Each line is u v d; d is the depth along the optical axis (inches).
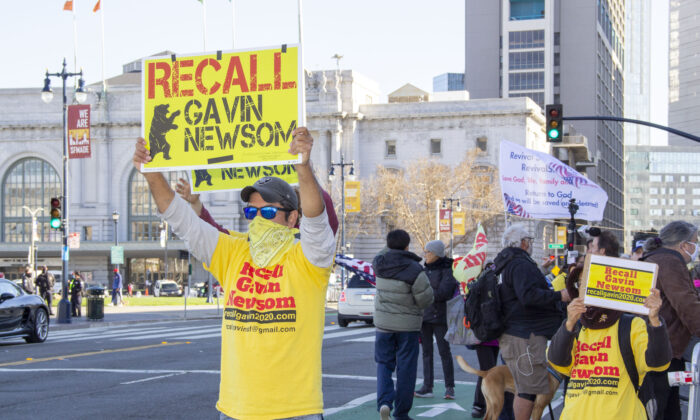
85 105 1251.2
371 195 3019.2
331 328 992.2
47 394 456.4
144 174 201.2
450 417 386.9
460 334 378.0
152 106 204.8
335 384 492.4
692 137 887.1
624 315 210.4
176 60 204.8
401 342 367.6
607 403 207.6
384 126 3373.5
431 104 3331.7
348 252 2923.2
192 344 784.9
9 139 3545.8
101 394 456.1
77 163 3506.4
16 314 772.0
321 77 3321.9
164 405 418.3
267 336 175.2
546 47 4261.8
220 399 182.4
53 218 1175.0
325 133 3312.0
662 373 280.8
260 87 200.5
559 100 4564.5
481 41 4466.0
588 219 693.3
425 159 3021.7
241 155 200.4
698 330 272.7
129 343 801.6
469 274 376.5
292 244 180.5
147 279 3540.8
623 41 5935.0
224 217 3408.0
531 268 306.8
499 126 3265.3
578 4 4547.2
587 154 4040.4
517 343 308.5
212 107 202.1
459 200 2645.2
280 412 173.3
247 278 180.1
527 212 678.5
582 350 212.8
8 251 3476.9
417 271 361.1
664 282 276.8
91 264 3518.7
